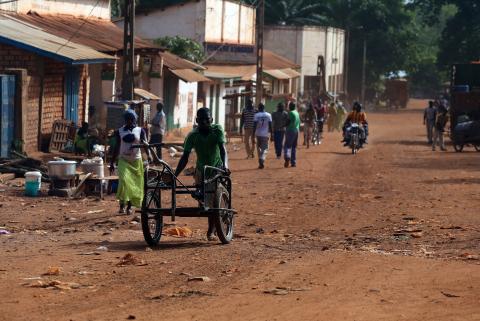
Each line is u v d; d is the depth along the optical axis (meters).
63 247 16.33
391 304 11.09
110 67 41.19
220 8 67.50
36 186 24.53
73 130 36.81
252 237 18.16
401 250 16.25
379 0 127.50
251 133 40.50
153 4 81.38
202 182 16.39
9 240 17.33
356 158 42.00
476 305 11.05
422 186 28.95
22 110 32.03
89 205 22.98
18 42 33.06
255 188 27.94
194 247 16.41
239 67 68.50
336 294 11.75
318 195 26.22
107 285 12.55
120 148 20.64
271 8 110.88
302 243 17.19
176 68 49.50
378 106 131.62
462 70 57.47
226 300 11.43
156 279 13.00
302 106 80.06
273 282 12.66
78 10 45.59
